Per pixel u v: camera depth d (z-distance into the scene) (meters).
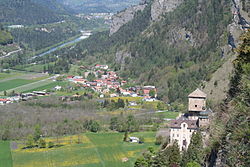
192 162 97.69
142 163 130.25
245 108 64.06
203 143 108.50
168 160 117.19
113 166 155.38
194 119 163.88
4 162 162.62
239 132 60.91
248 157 56.56
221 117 79.12
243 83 75.06
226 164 61.69
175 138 153.62
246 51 89.25
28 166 157.50
